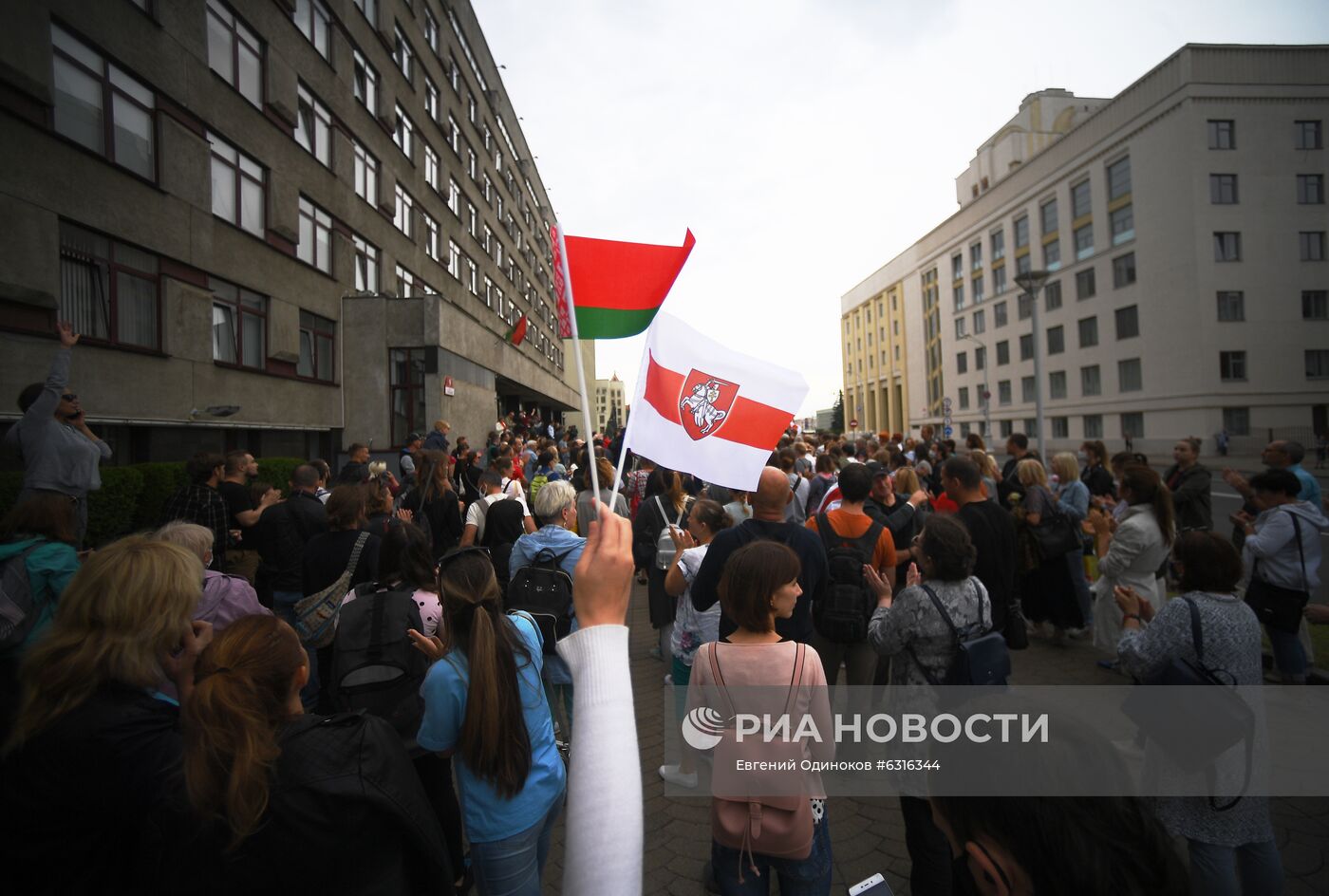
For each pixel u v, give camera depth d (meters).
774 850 2.21
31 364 9.18
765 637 2.43
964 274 56.75
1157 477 5.13
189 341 12.41
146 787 1.70
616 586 1.19
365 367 18.94
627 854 0.97
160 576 1.85
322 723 1.56
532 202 47.66
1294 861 3.02
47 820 1.65
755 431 2.91
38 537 2.91
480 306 33.19
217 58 13.43
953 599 2.79
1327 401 35.41
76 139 9.98
